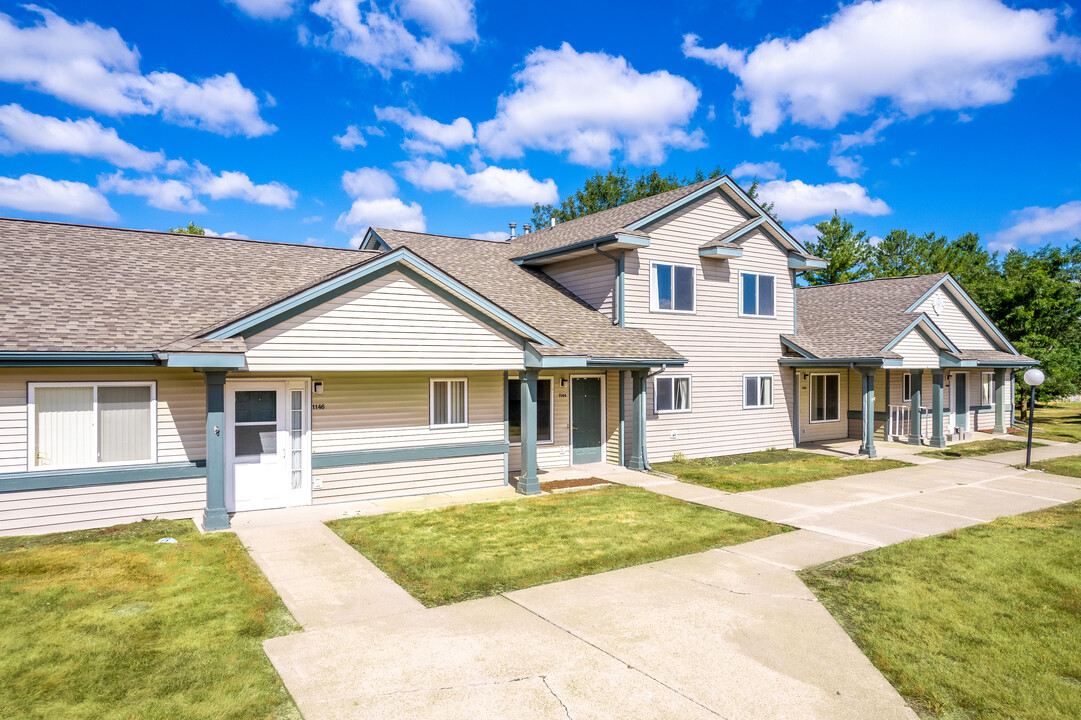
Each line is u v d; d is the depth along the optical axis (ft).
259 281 42.06
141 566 25.96
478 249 64.95
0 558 26.61
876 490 43.68
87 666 17.54
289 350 33.73
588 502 39.19
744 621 21.20
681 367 56.18
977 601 23.00
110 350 30.19
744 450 61.21
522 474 42.16
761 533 32.22
